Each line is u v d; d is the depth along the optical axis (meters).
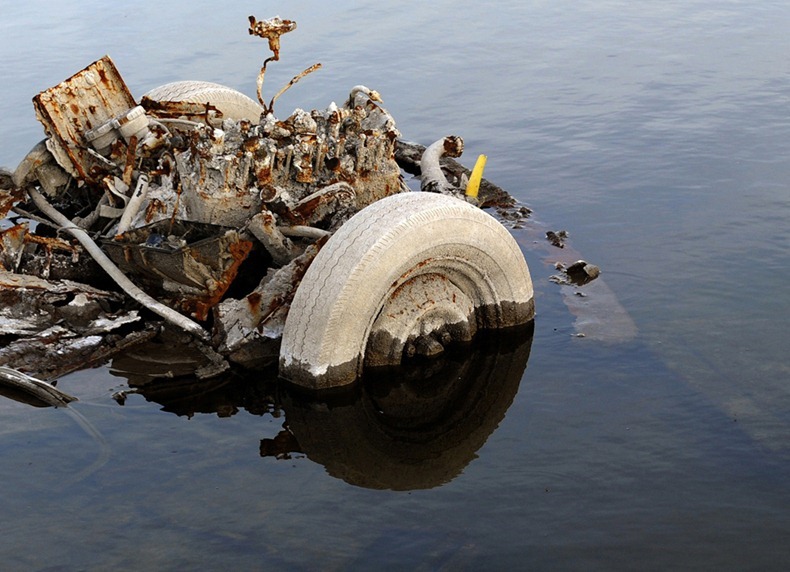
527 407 7.41
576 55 16.78
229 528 6.14
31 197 9.74
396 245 7.38
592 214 10.77
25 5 22.02
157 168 9.11
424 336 7.97
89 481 6.61
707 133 12.92
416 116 14.40
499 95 15.06
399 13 20.00
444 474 6.69
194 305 8.23
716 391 7.48
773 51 16.36
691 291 9.01
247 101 11.23
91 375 7.82
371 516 6.25
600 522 6.12
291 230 8.29
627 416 7.21
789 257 9.56
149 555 5.92
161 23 19.81
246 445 7.02
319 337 7.36
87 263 8.88
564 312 8.70
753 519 6.11
